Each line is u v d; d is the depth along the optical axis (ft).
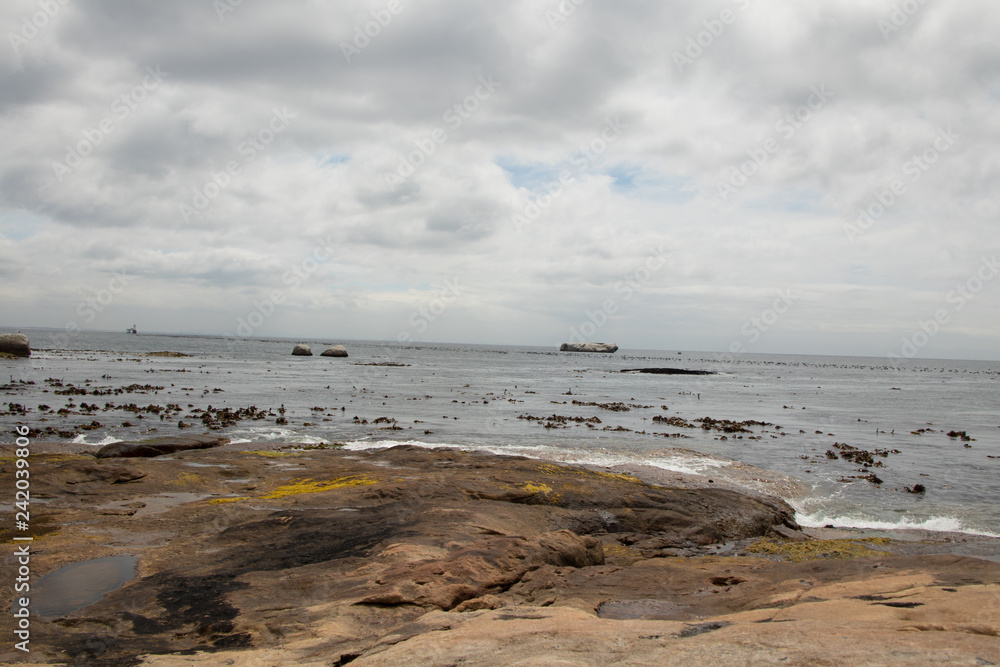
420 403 143.43
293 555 33.22
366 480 54.60
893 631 18.47
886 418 146.72
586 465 74.38
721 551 44.91
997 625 19.49
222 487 52.75
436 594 26.76
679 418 127.44
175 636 23.26
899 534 52.39
